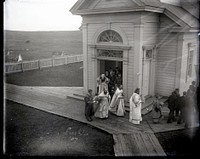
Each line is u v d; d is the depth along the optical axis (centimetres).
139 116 624
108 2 689
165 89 705
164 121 630
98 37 765
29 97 796
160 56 698
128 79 716
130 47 688
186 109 579
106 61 913
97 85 782
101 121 652
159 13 679
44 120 639
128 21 679
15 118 622
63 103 781
